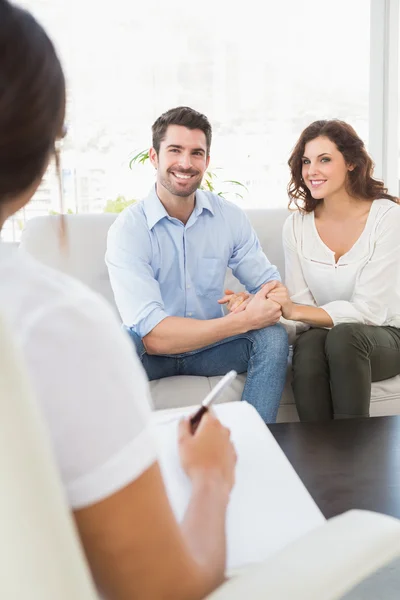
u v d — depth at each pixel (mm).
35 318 458
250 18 3217
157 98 3211
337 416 1984
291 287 2363
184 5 3168
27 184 485
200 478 705
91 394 468
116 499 480
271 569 542
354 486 1154
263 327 2061
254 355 2049
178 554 514
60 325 461
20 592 388
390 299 2203
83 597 407
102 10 3121
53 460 405
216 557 591
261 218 2607
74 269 2348
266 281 2305
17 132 451
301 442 1361
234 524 901
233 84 3252
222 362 2129
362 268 2238
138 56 3176
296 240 2357
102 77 3162
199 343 2012
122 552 495
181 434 779
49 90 464
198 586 531
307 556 555
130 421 486
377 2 3236
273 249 2578
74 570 403
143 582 505
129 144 3215
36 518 385
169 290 2236
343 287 2271
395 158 3365
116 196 3230
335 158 2215
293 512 932
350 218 2277
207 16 3189
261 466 1062
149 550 500
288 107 3299
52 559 391
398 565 1325
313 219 2346
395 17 3225
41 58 458
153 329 2027
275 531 885
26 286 474
